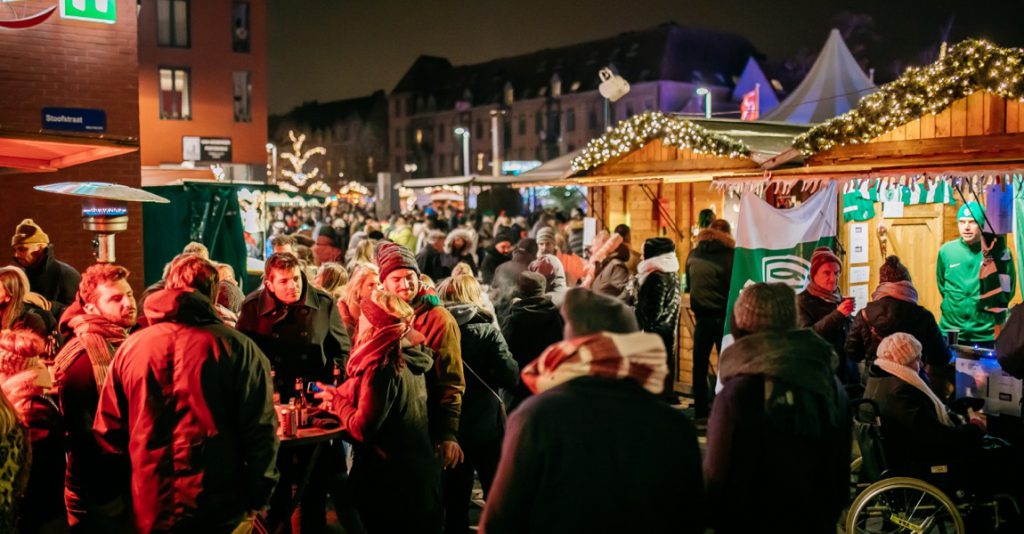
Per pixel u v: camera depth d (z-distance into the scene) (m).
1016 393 6.59
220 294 7.07
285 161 110.69
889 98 8.32
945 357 7.02
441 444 5.08
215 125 38.69
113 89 9.96
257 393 4.04
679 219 12.24
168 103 37.88
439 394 5.16
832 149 8.91
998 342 6.15
